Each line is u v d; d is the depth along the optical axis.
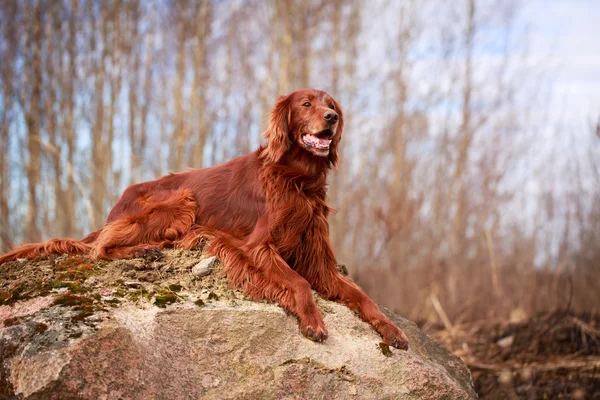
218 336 3.84
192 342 3.77
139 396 3.34
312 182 4.70
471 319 12.88
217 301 4.11
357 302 4.59
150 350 3.56
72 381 3.17
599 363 7.26
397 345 4.26
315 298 4.50
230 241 4.61
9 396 3.17
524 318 10.06
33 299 3.79
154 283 4.23
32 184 13.93
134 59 17.61
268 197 4.61
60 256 4.76
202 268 4.39
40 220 14.81
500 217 17.30
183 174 5.24
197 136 15.48
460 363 5.23
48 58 15.88
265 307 4.13
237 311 3.97
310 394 3.78
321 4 16.23
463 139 18.47
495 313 12.76
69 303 3.66
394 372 4.04
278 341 3.96
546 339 8.31
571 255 12.62
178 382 3.55
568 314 9.39
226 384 3.67
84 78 16.55
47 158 14.79
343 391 3.86
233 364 3.77
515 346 8.34
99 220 12.84
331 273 4.71
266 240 4.48
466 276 15.61
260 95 17.27
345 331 4.26
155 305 3.89
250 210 4.74
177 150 16.20
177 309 3.86
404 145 17.83
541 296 12.84
